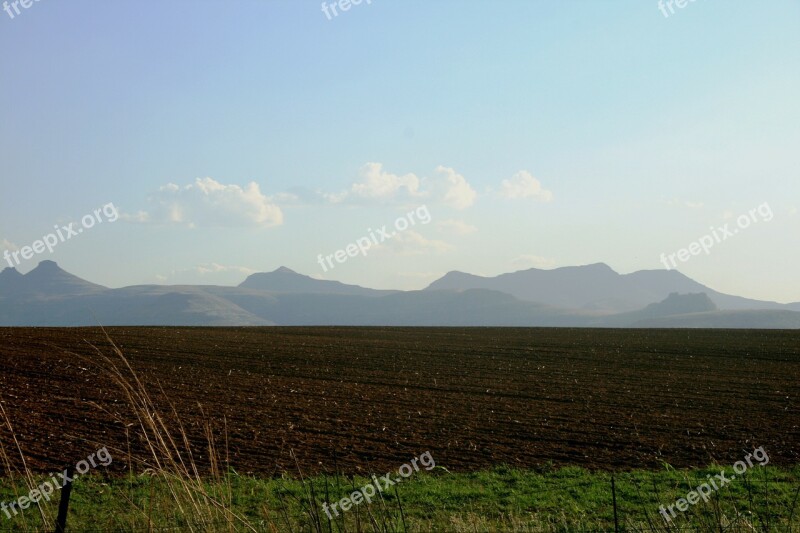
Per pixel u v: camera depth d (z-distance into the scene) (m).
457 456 16.19
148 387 25.05
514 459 16.03
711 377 32.50
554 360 38.94
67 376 26.53
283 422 19.62
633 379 31.52
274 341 46.97
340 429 18.97
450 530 9.17
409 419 20.91
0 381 24.59
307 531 7.84
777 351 44.53
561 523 10.41
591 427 20.28
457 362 37.28
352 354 40.19
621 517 10.91
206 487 11.65
